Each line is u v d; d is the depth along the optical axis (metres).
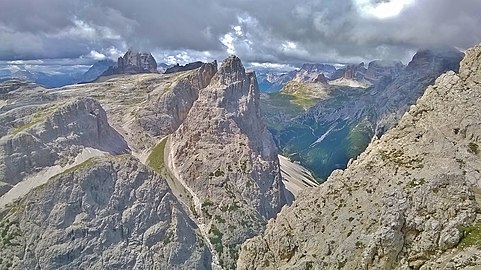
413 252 72.00
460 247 68.12
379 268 73.19
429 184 76.69
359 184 89.56
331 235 86.19
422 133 90.75
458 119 89.50
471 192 75.25
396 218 74.88
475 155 82.75
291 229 96.12
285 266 90.00
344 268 78.94
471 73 96.81
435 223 72.12
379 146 95.50
